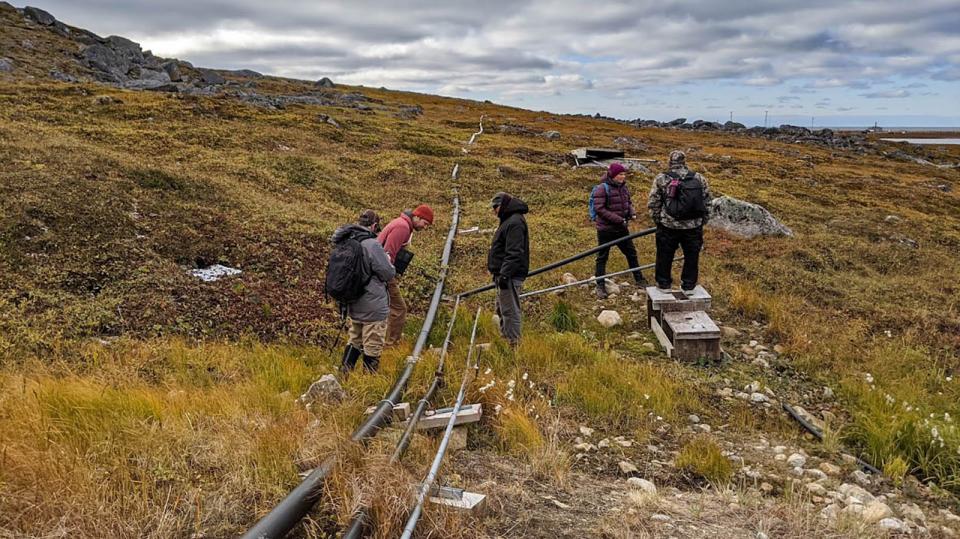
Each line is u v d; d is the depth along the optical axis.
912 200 29.52
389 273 6.45
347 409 5.31
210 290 8.85
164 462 4.02
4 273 8.02
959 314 10.48
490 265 7.86
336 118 34.50
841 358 8.18
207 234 10.95
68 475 3.68
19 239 8.90
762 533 4.03
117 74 50.12
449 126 45.47
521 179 23.36
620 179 10.13
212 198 13.48
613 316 9.32
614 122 84.00
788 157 49.00
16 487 3.47
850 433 6.23
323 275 10.35
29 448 3.90
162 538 3.33
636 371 7.25
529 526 3.97
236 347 7.32
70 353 6.51
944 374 8.02
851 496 4.92
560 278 11.15
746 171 32.88
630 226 15.48
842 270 13.23
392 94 88.50
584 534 3.94
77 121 22.25
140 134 20.84
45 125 20.16
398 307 7.58
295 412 4.99
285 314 8.62
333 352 7.54
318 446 4.31
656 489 4.86
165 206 11.87
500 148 30.89
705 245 13.84
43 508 3.37
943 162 69.69
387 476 3.85
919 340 9.12
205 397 5.36
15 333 6.70
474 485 4.41
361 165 22.69
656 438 5.88
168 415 4.77
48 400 4.77
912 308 10.48
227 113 28.50
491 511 4.08
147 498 3.62
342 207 16.33
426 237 14.03
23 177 11.15
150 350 6.70
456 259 12.53
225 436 4.45
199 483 3.90
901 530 4.38
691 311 8.36
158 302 8.14
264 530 3.21
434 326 8.49
